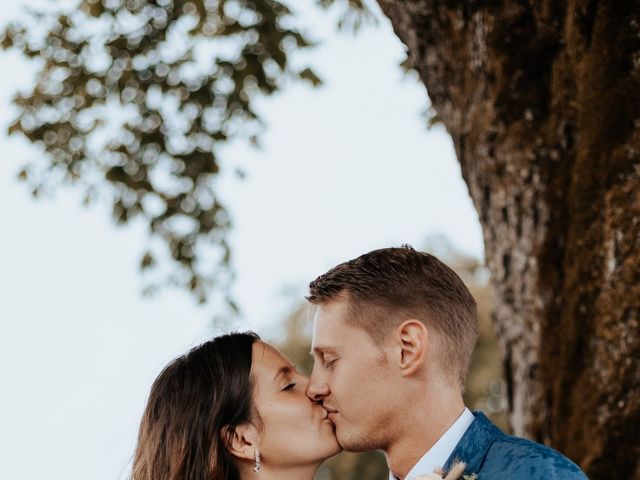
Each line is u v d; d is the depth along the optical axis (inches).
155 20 271.0
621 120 137.6
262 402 125.9
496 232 158.1
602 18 137.5
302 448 124.0
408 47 161.3
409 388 114.0
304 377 129.2
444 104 161.6
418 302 114.7
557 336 148.6
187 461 125.5
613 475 138.3
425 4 153.3
